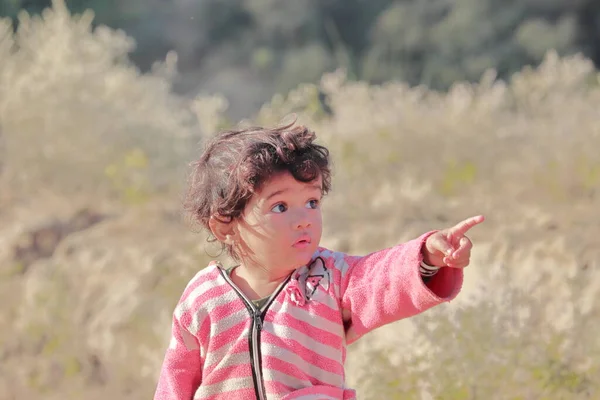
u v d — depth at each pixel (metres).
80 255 7.89
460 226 3.11
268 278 3.46
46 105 9.70
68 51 10.32
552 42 23.11
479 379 4.79
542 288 6.03
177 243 7.77
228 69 25.09
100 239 8.10
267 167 3.33
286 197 3.35
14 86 9.87
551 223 7.21
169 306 7.00
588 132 8.66
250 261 3.46
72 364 7.10
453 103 9.84
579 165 8.31
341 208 8.17
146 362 6.81
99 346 7.09
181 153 9.73
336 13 25.33
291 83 23.11
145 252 7.65
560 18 23.98
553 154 8.56
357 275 3.38
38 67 10.16
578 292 5.46
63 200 9.19
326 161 3.44
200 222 3.59
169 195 9.16
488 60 22.80
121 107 10.04
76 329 7.26
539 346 4.93
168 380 3.52
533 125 9.69
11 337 7.43
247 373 3.40
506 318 4.91
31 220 8.56
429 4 24.03
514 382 4.83
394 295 3.24
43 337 7.35
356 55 24.39
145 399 6.61
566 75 10.73
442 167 9.05
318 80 23.08
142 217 8.45
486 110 9.82
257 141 3.38
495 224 7.43
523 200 8.28
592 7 24.00
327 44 25.31
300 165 3.34
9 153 9.61
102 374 7.00
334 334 3.37
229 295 3.47
